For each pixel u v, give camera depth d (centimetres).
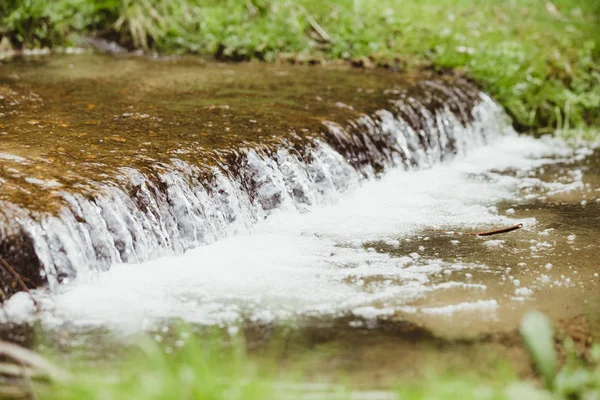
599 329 533
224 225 710
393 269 644
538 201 868
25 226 555
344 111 955
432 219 789
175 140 770
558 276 632
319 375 463
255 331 525
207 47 1449
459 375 462
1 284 541
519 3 1731
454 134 1104
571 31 1576
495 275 633
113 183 634
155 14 1504
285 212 777
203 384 421
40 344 501
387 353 495
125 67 1251
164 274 620
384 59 1366
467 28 1523
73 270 576
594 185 944
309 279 619
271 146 789
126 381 434
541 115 1306
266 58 1409
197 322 537
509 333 525
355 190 877
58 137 757
